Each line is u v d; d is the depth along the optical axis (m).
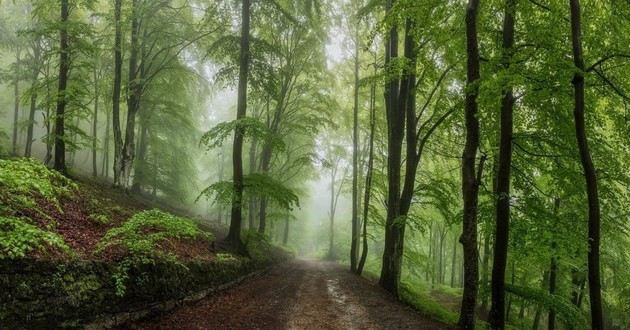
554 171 13.16
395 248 17.69
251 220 28.88
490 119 13.21
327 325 9.91
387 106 19.44
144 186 29.94
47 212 8.95
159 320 8.24
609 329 25.42
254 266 17.94
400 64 13.86
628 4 9.98
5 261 5.45
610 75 11.70
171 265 9.48
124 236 8.74
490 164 14.80
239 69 18.03
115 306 7.24
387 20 11.45
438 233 39.84
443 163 24.19
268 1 18.36
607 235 15.50
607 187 13.45
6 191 7.93
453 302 24.77
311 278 20.27
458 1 11.39
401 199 17.06
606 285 21.58
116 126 19.39
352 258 26.53
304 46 26.69
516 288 13.25
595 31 10.67
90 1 16.12
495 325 10.23
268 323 9.51
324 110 29.34
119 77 19.44
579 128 9.22
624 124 11.98
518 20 12.32
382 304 13.41
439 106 16.14
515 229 12.69
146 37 20.83
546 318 27.33
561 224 12.88
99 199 13.59
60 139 14.97
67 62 15.55
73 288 6.39
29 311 5.58
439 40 12.09
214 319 9.12
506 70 8.58
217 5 18.94
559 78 8.92
